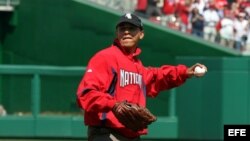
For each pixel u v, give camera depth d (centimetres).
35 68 3766
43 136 3759
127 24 1512
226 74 3706
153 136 3753
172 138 3759
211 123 3716
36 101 3766
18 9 5225
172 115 3762
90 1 4994
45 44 5112
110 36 4947
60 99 3775
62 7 5031
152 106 3781
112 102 1404
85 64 5009
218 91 3703
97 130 1500
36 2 5138
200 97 3722
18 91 3775
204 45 4812
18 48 5241
